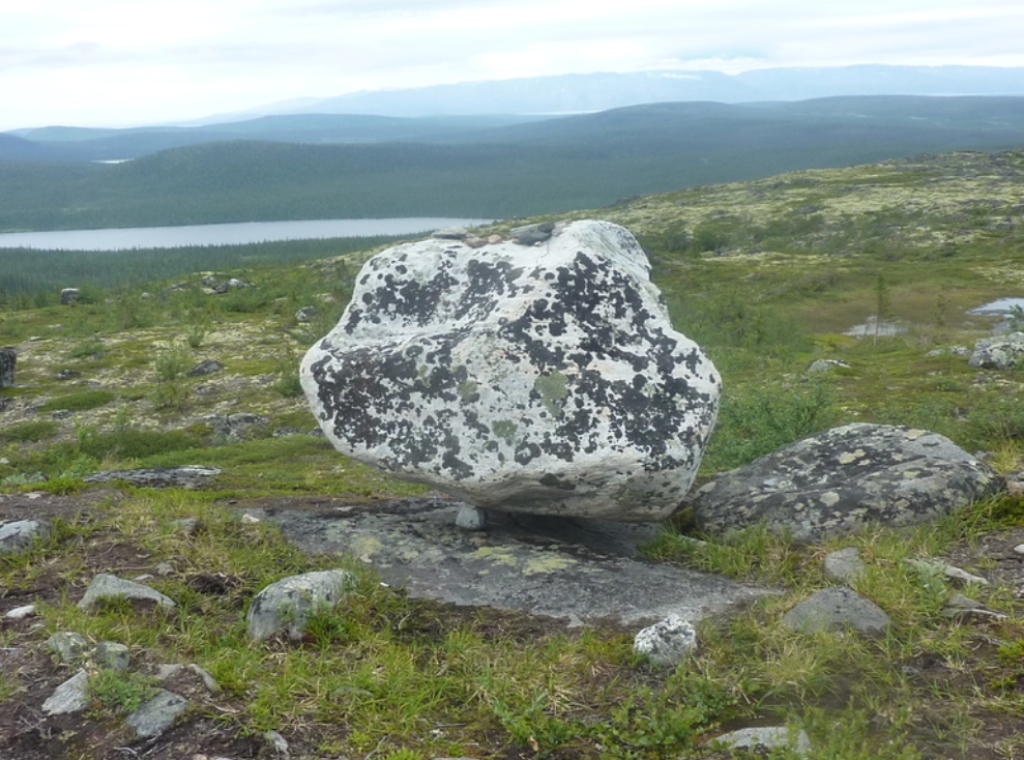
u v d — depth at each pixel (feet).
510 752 13.16
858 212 330.13
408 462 18.79
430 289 20.43
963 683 13.99
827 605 15.49
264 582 17.01
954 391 48.16
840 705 13.79
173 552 17.88
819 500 19.34
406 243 21.13
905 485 19.21
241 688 13.85
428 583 17.51
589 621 16.26
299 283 201.46
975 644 14.76
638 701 14.02
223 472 28.40
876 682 14.12
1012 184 378.73
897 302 165.17
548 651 15.14
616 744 13.23
